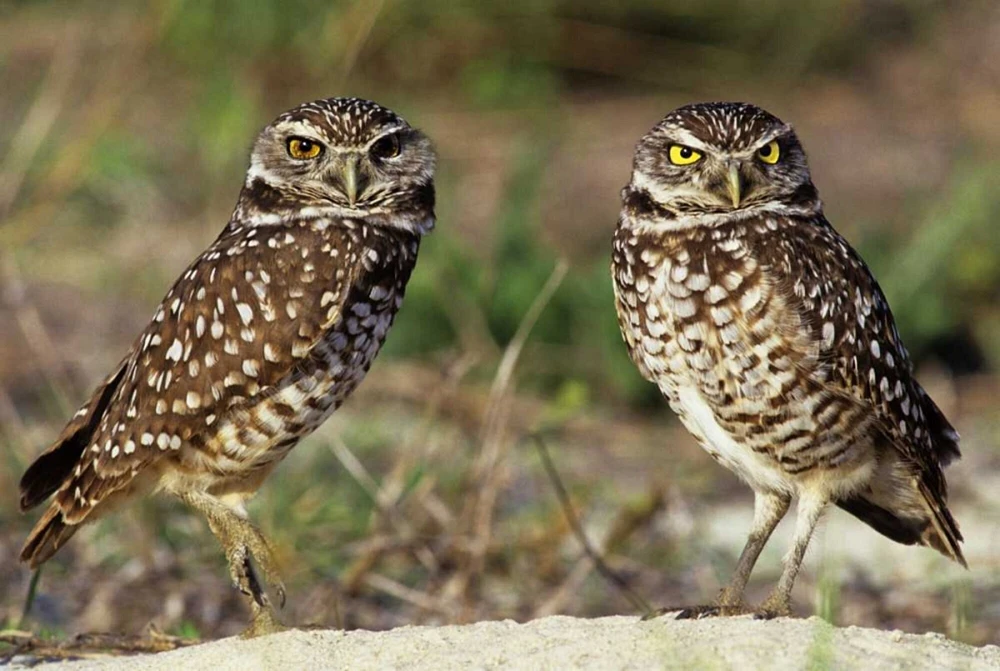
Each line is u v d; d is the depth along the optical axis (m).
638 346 9.16
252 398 9.09
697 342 8.81
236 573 8.94
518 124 23.94
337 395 9.34
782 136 9.18
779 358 8.65
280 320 9.09
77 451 9.62
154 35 22.27
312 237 9.30
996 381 17.33
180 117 22.17
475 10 24.83
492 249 18.20
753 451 8.91
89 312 17.83
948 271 18.19
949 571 12.02
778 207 9.12
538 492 13.66
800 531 8.80
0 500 12.91
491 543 12.17
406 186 9.58
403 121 9.70
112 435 9.20
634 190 9.23
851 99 25.39
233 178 20.33
